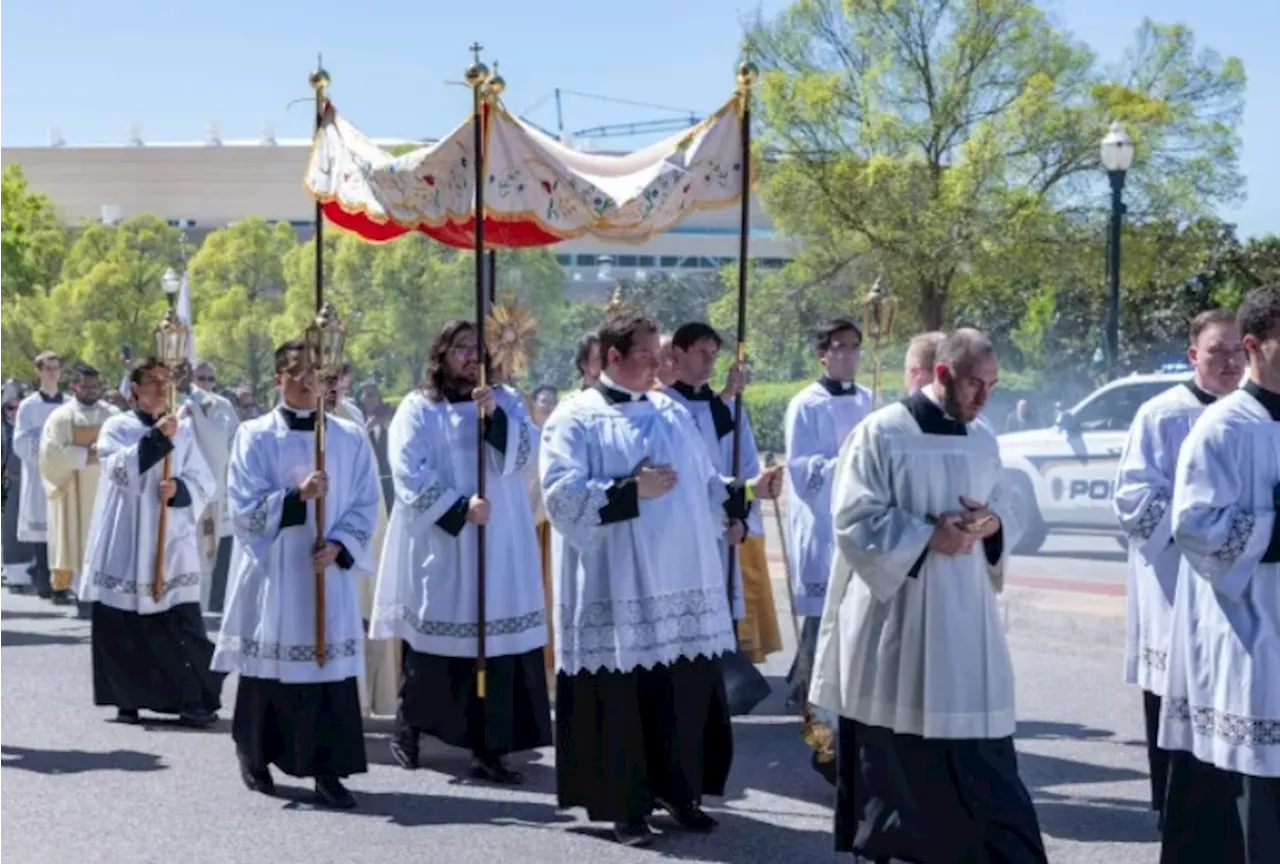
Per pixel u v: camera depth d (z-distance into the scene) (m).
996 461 6.53
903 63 36.97
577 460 7.57
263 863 7.32
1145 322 48.53
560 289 55.22
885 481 6.45
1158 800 7.64
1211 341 7.38
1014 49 37.00
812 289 37.97
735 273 40.81
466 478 8.93
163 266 56.72
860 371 31.25
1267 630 5.75
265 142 116.56
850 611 6.58
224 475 14.52
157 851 7.52
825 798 8.47
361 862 7.33
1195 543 5.78
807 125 36.84
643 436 7.64
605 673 7.55
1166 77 38.81
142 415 10.58
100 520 10.50
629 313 7.84
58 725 10.40
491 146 9.20
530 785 8.84
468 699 8.88
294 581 8.34
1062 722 10.25
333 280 49.00
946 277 36.84
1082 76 37.78
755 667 10.95
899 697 6.38
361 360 47.97
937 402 6.52
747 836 7.73
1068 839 7.62
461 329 9.02
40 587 17.14
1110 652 12.60
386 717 10.72
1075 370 47.78
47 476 15.48
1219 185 38.56
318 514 8.22
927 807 6.38
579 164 9.86
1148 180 37.56
